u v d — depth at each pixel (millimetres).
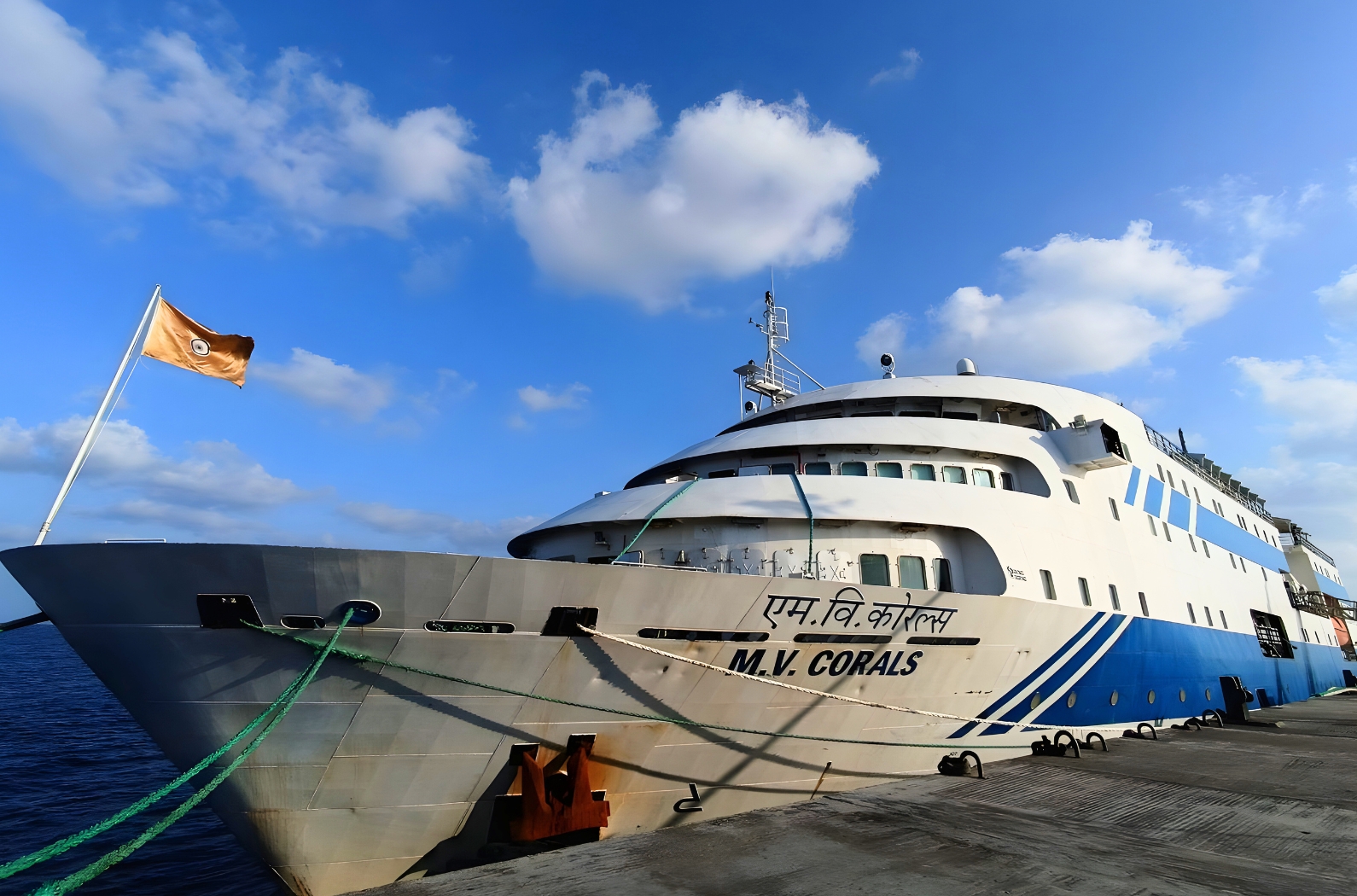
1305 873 8602
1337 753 16141
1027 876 8289
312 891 9703
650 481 19312
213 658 9273
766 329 25469
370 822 9734
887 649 12703
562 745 10484
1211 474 34719
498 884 7996
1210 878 8359
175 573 8992
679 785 11406
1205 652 23250
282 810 9477
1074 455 19297
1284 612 34688
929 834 9773
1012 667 14898
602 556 15289
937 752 14016
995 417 20484
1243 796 12305
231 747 9172
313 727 9391
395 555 9148
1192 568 24703
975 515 15766
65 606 9461
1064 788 12562
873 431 17375
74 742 32719
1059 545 17297
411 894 7734
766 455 17297
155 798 7543
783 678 11867
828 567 14352
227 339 11445
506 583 9648
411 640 9469
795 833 9781
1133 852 9250
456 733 9875
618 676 10586
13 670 72188
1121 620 18594
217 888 16578
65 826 20797
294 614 9195
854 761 12961
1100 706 17750
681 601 10766
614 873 8312
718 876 8188
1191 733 19172
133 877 17250
